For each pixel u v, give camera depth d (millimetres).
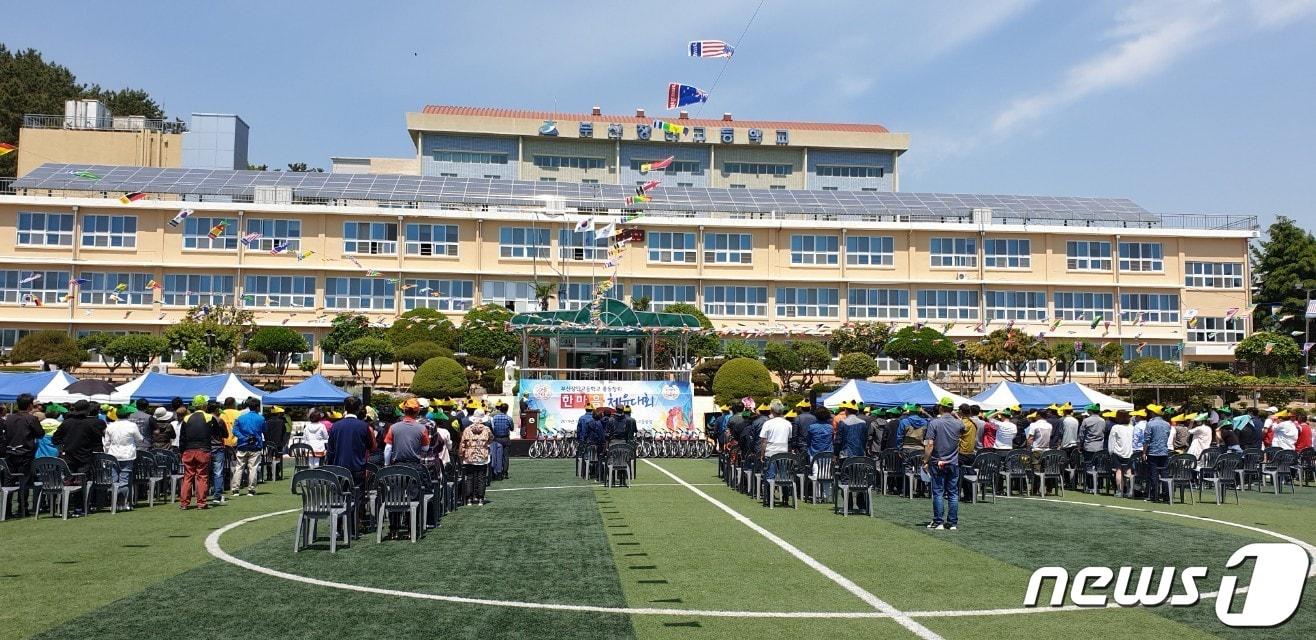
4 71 76062
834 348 52281
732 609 8906
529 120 79312
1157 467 18406
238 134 70625
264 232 53969
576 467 24547
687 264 57188
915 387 31984
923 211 60812
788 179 82812
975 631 8141
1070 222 60438
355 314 52344
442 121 77875
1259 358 54531
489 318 47719
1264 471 21562
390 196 57469
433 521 14367
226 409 20172
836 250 58375
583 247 56969
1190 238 60094
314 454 19703
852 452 17391
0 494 15445
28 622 8211
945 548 12367
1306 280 65562
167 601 9070
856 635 7980
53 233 52281
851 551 12117
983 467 18312
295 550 11867
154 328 52625
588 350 42312
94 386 27719
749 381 39656
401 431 13602
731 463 20641
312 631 7973
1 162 70375
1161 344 59156
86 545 12438
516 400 36312
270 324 53188
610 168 81062
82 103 68875
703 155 82438
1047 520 15289
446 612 8688
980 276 58469
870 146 82750
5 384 27812
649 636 7922
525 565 11070
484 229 56156
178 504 17359
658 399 36406
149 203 52719
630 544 12641
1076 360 54031
